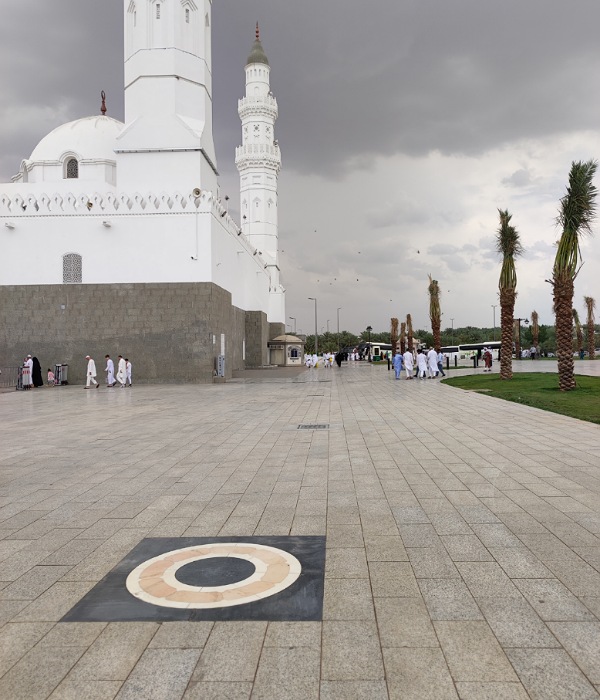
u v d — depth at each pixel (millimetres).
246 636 3705
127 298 32594
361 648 3535
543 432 11719
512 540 5402
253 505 6816
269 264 63750
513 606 4055
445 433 11891
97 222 32688
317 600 4207
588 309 69875
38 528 6145
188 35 35812
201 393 24812
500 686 3121
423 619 3889
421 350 38312
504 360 28141
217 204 34281
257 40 62531
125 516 6504
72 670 3375
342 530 5816
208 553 5234
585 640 3580
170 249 32594
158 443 11523
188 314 32500
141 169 34969
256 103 61688
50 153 37969
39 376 30938
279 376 39844
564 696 3027
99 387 30484
